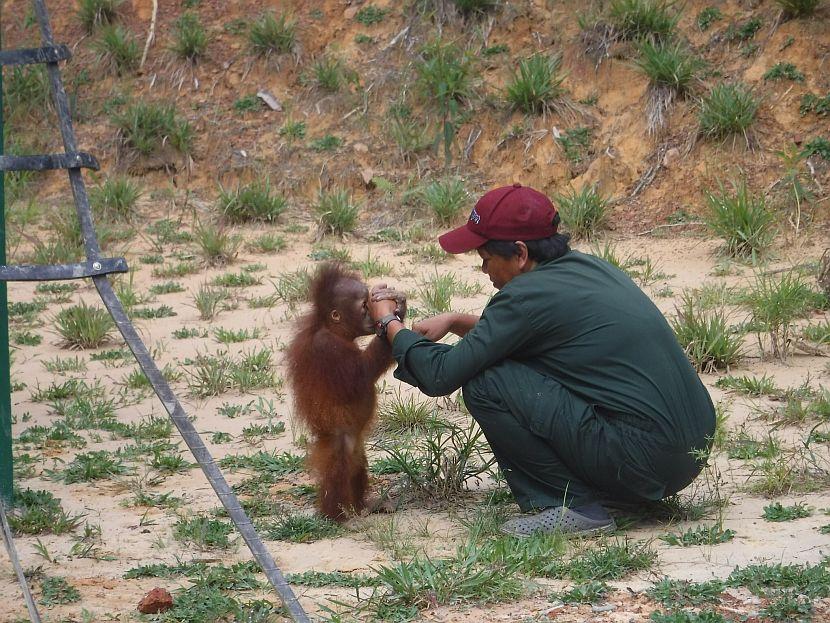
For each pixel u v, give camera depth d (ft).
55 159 14.25
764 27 50.11
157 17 63.77
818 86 47.37
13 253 48.75
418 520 19.22
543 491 18.07
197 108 58.95
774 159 46.24
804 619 13.14
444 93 53.88
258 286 42.42
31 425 27.17
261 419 27.27
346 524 19.20
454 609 14.16
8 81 61.93
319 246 47.50
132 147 57.47
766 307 31.81
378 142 54.60
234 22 62.18
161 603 14.53
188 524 18.84
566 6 55.72
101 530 19.06
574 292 17.61
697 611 13.53
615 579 15.23
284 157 55.47
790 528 17.20
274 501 20.80
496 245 18.21
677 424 17.31
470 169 52.29
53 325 37.93
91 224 14.02
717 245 43.14
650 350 17.49
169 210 53.72
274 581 12.27
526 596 14.57
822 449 21.88
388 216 50.88
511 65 54.85
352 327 19.04
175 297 41.42
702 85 49.49
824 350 30.32
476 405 17.99
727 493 19.63
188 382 30.22
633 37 52.54
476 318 19.90
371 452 24.13
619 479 17.47
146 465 23.59
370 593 15.06
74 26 65.16
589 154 50.06
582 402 17.57
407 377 18.39
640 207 47.39
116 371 32.65
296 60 58.90
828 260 35.35
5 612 14.71
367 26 59.62
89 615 14.23
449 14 57.77
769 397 26.16
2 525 14.98
